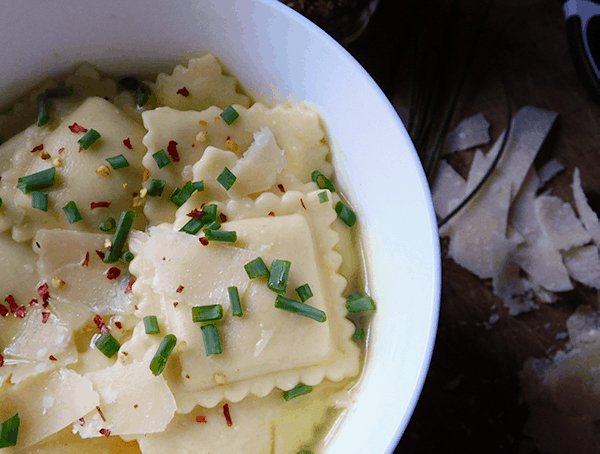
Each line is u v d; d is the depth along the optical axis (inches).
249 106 7.0
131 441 6.0
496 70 10.4
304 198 6.5
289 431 6.2
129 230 6.3
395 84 10.3
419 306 5.6
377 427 5.7
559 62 10.3
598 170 10.1
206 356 5.9
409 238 5.8
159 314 6.1
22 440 5.8
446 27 10.4
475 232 10.0
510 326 9.9
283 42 6.2
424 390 9.7
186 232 6.1
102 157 6.4
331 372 6.3
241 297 6.0
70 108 6.7
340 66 6.0
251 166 6.4
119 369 5.9
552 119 10.2
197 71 6.7
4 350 5.9
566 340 9.8
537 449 9.5
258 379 6.1
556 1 10.3
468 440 9.5
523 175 10.1
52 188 6.2
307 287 5.9
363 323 6.6
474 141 10.2
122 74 7.0
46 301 6.1
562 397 9.5
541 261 10.0
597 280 9.8
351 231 6.8
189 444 6.0
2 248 6.2
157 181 6.4
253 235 6.1
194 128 6.6
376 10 10.1
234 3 6.0
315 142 6.7
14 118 6.7
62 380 5.9
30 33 6.2
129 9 6.2
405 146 5.7
